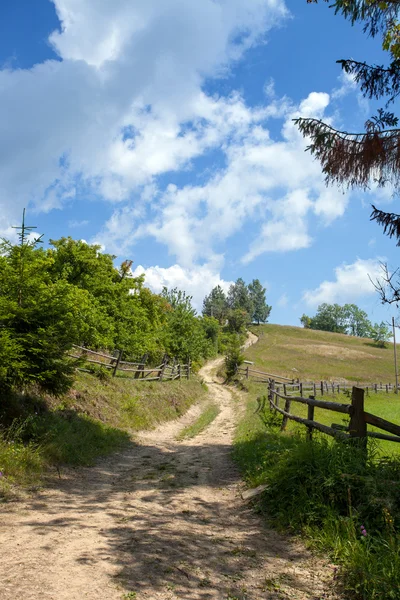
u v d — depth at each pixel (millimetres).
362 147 5148
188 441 11703
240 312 101562
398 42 5590
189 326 34031
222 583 3111
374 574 2979
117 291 23094
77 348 14156
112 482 6590
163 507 5148
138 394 15352
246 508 5160
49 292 8273
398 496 4023
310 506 4395
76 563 3256
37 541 3695
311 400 7543
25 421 7250
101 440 9516
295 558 3629
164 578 3115
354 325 133625
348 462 4684
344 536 3748
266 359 62875
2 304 7266
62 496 5418
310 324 144625
